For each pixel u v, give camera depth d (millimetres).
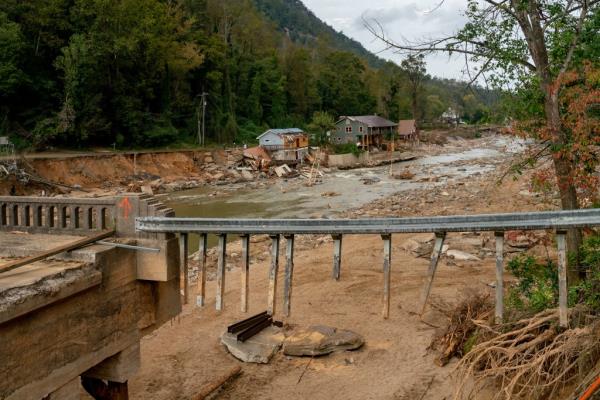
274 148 75812
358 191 50938
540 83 13055
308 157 74750
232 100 91812
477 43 13891
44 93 63031
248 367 14648
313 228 9344
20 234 11109
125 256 10172
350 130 92562
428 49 14211
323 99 116188
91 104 63281
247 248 10109
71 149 62531
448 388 12727
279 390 13547
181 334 16844
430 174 63000
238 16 103000
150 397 13430
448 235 26984
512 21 13469
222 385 13758
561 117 12945
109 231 10508
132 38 67312
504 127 14273
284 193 50844
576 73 12359
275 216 38875
